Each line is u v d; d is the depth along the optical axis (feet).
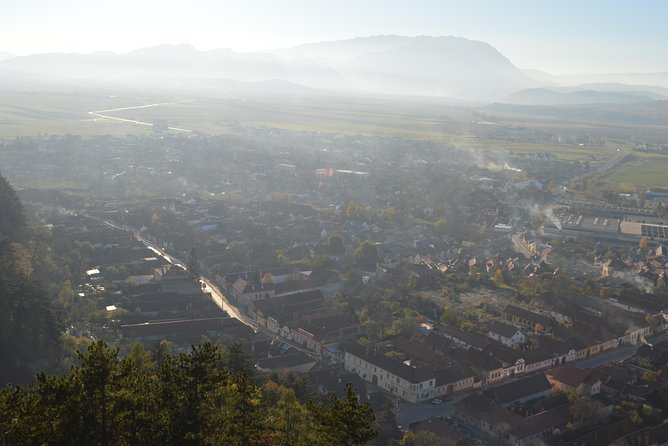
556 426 612.29
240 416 365.61
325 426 346.95
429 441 549.54
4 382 606.96
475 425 623.77
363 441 336.90
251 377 563.07
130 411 337.11
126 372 347.15
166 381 361.10
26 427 304.71
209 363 368.89
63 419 311.68
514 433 588.91
